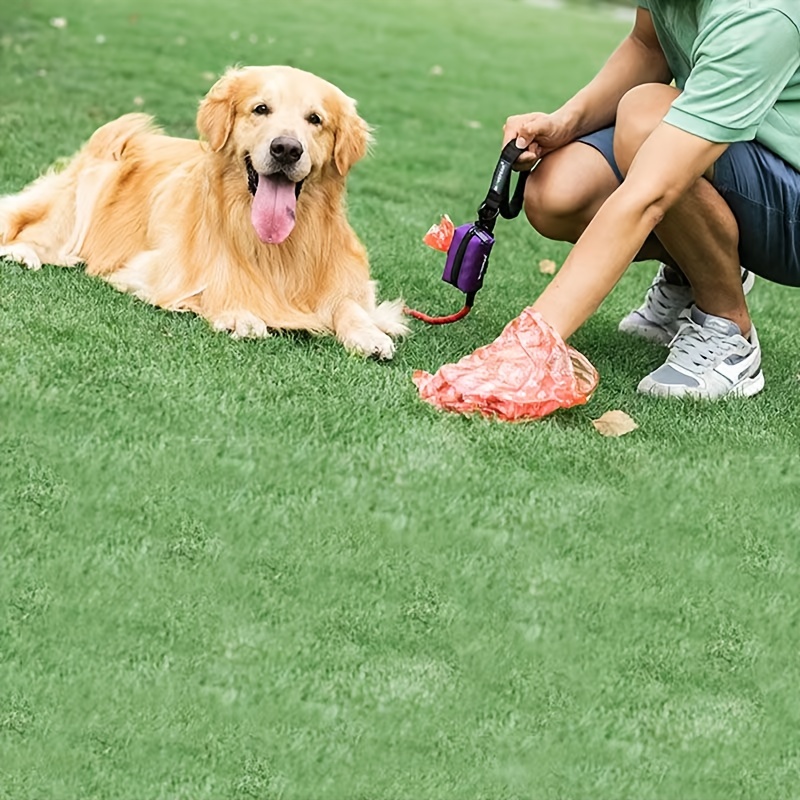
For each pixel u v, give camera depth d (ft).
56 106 34.14
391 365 18.34
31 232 21.84
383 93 45.16
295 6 64.80
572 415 17.20
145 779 10.78
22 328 17.61
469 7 76.95
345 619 12.62
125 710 11.43
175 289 19.71
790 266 18.61
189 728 11.30
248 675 11.87
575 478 15.34
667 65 19.60
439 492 14.64
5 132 30.09
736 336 18.66
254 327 18.80
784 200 17.69
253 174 19.13
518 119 19.35
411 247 25.53
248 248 19.33
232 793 10.70
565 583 13.46
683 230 17.79
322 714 11.56
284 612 12.64
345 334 19.04
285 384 16.89
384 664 12.15
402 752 11.27
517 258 26.43
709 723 11.93
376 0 72.84
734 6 16.35
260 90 18.97
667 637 12.89
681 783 11.27
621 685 12.26
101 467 14.39
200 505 13.97
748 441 17.01
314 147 19.06
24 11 49.60
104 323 18.34
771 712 12.13
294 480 14.55
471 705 11.82
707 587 13.70
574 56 61.46
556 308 16.81
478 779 11.08
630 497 15.08
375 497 14.42
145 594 12.70
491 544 13.91
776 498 15.51
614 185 18.74
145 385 16.26
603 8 89.76
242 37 51.98
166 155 21.84
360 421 15.96
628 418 16.99
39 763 10.89
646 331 21.62
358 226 26.76
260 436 15.33
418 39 60.23
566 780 11.18
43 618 12.30
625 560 13.94
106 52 43.93
